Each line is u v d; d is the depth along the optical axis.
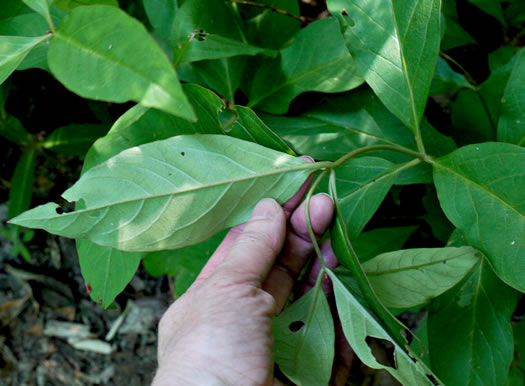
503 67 0.30
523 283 0.20
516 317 0.41
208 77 0.29
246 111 0.21
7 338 0.55
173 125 0.24
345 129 0.29
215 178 0.21
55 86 0.38
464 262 0.22
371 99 0.29
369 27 0.23
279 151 0.22
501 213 0.21
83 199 0.20
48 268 0.55
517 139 0.25
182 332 0.22
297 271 0.27
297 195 0.24
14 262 0.55
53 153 0.50
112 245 0.20
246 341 0.21
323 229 0.24
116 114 0.43
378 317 0.21
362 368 0.48
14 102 0.38
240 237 0.23
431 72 0.23
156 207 0.20
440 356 0.24
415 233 0.36
